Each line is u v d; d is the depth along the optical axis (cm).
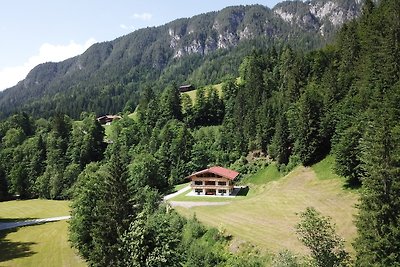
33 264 6500
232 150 12888
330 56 12875
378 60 8669
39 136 15788
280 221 6294
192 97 18925
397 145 3709
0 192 13750
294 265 3509
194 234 6188
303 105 9825
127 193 5022
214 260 5331
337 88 10081
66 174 13638
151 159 12138
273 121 11938
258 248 5197
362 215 3678
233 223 6425
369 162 3816
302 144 9694
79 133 15888
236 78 19375
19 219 10562
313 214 3225
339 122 8888
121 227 4822
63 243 7662
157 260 3547
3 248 7575
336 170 7525
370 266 3472
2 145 16938
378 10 11069
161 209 7350
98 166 11000
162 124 15738
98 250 4875
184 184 12212
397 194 3556
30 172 14462
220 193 10144
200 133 14312
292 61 14500
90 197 6144
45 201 13162
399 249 3459
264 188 9775
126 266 3769
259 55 18138
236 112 13688
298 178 9181
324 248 3097
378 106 7212
